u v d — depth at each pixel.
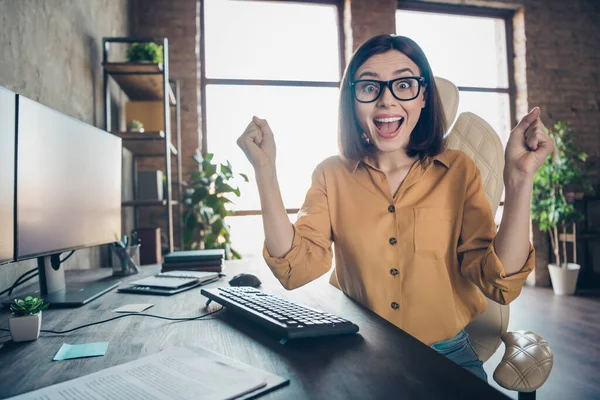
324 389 0.50
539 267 4.38
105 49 2.59
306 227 1.00
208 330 0.77
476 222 0.97
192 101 3.73
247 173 3.26
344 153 1.08
